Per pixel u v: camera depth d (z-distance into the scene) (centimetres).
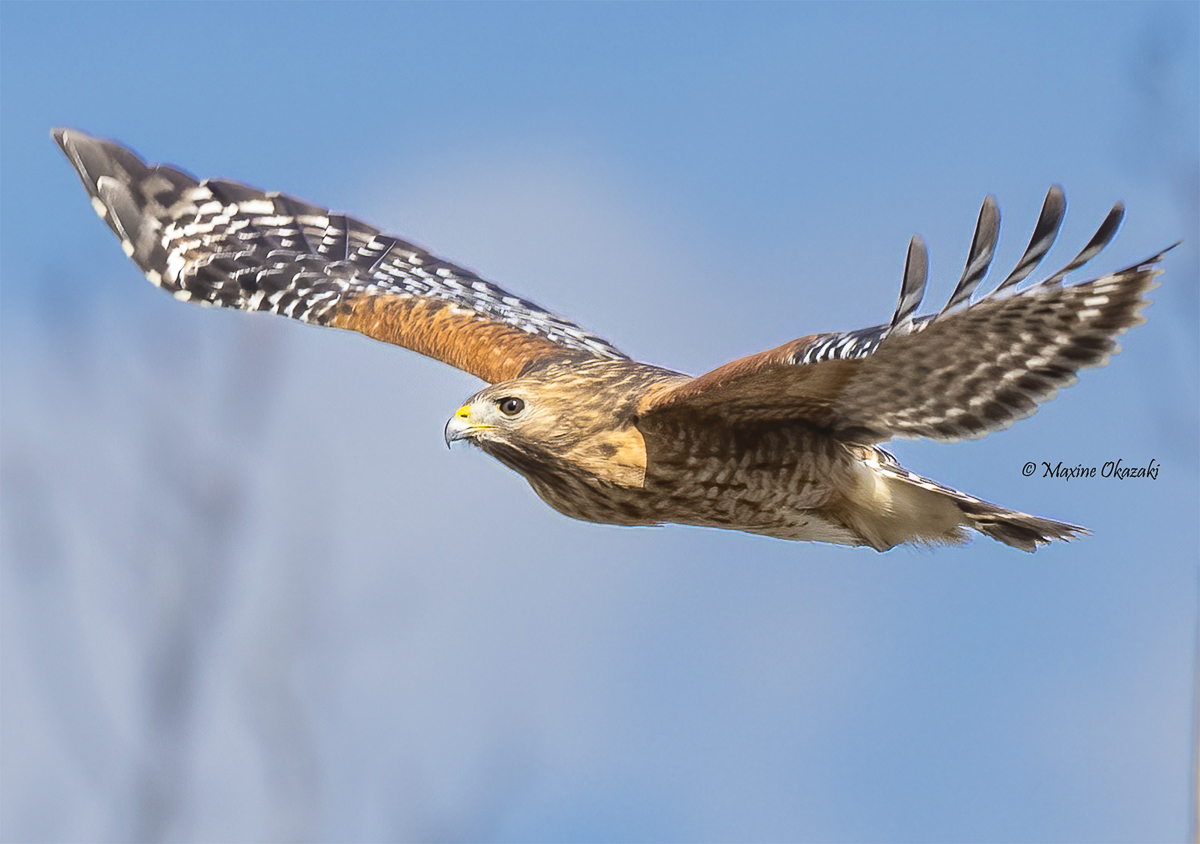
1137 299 937
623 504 1154
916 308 867
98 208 1474
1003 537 1205
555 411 1129
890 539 1205
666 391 1092
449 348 1352
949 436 1059
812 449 1122
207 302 1459
